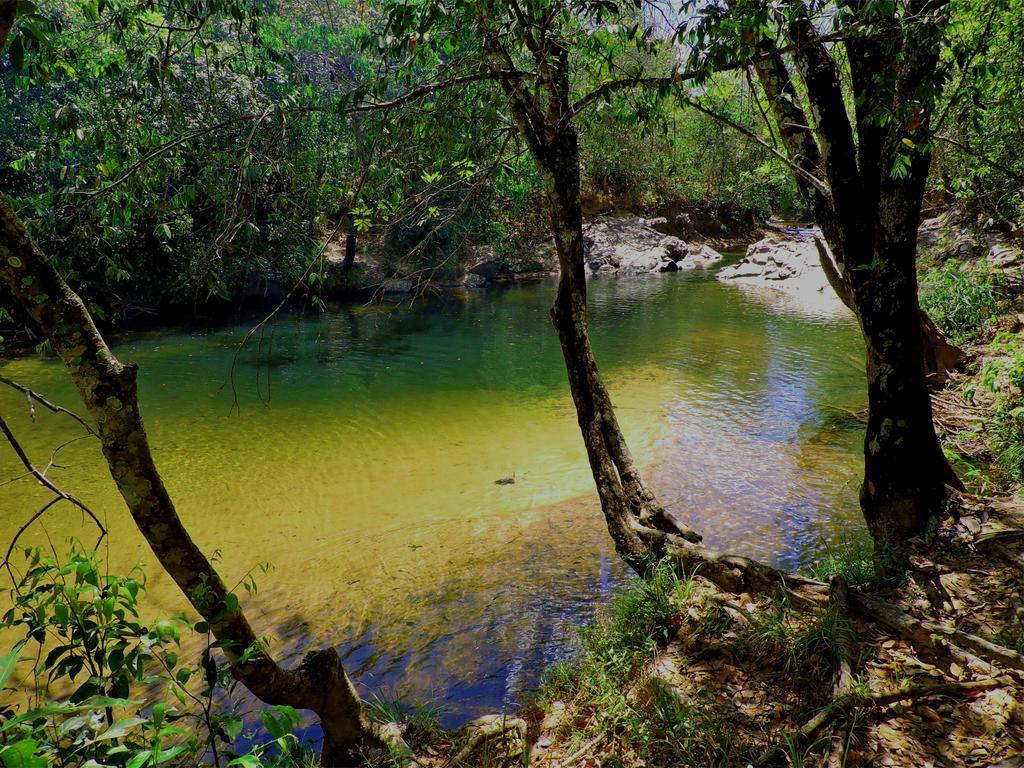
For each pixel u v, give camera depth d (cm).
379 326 2041
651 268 3294
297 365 1578
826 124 541
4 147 1677
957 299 1295
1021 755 313
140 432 302
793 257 2941
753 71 643
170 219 1188
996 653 372
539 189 863
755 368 1455
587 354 608
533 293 2678
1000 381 912
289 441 1082
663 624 481
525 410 1216
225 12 536
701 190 3575
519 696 480
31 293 284
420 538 755
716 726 362
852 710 350
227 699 505
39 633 257
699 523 750
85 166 496
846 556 541
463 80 519
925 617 428
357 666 534
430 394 1332
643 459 962
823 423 1081
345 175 624
